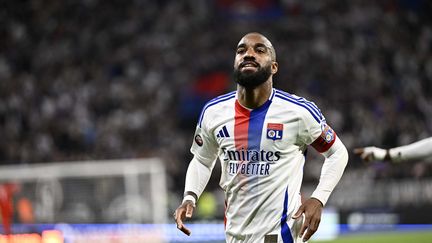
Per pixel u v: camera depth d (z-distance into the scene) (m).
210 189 54.25
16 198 37.41
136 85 72.62
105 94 70.19
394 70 76.50
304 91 71.19
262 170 16.25
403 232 48.44
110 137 64.25
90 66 74.50
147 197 42.19
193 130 75.00
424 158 18.38
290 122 16.22
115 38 79.44
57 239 38.78
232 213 16.66
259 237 16.22
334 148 16.73
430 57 79.19
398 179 53.03
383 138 62.38
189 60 77.88
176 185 60.25
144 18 81.81
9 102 68.12
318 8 84.44
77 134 64.69
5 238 36.53
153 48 78.38
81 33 79.44
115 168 41.62
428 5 86.62
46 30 79.44
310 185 55.34
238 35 80.69
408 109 69.06
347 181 52.97
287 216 16.16
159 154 61.34
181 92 74.56
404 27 83.12
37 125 66.25
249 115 16.42
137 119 67.25
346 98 69.75
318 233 49.78
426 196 51.12
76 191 40.03
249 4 86.75
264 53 16.28
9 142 63.78
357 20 82.56
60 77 72.38
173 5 83.50
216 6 85.81
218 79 77.12
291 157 16.36
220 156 16.92
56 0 82.44
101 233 40.50
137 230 41.69
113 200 41.25
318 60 76.44
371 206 52.00
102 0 82.88
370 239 44.94
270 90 16.55
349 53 77.75
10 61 75.44
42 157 61.81
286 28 81.62
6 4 81.00
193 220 50.31
